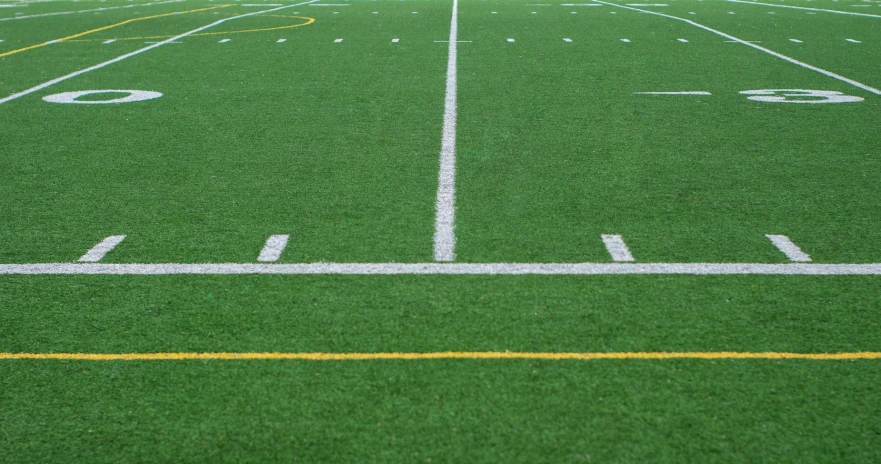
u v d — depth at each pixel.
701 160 5.91
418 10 18.06
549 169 5.70
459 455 2.57
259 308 3.57
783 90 8.57
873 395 2.88
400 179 5.48
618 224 4.58
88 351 3.25
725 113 7.44
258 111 7.68
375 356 3.15
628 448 2.61
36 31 14.73
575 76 9.44
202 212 4.86
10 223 4.70
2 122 7.34
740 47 11.94
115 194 5.23
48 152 6.29
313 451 2.61
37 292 3.78
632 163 5.84
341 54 11.30
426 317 3.46
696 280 3.81
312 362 3.12
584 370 3.04
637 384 2.95
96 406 2.88
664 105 7.80
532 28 14.34
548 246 4.24
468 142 6.46
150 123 7.24
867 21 15.66
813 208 4.84
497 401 2.85
